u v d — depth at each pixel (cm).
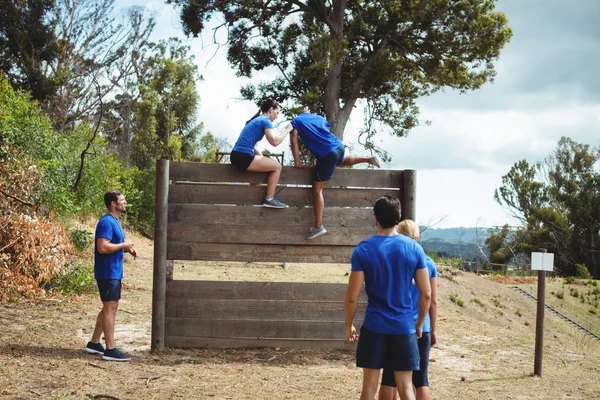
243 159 848
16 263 1174
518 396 687
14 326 912
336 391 675
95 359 754
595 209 5700
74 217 2025
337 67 3161
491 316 2827
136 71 4828
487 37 2970
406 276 467
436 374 782
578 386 742
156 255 859
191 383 674
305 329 887
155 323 848
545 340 1103
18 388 599
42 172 1497
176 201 877
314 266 2334
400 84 3384
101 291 757
